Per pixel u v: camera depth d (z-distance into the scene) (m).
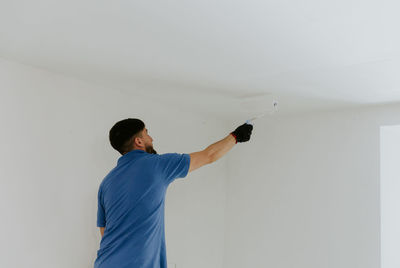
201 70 2.07
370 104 2.61
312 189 2.90
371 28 1.42
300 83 2.21
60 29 1.61
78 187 2.32
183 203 3.05
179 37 1.63
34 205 2.11
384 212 2.57
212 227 3.30
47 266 2.14
